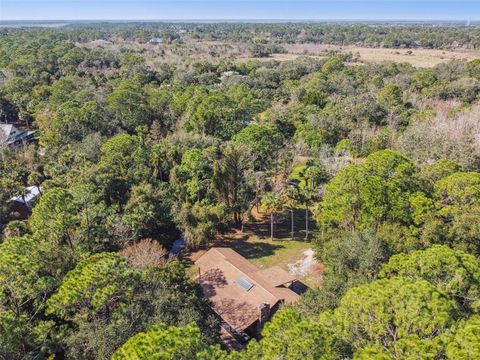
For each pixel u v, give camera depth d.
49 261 27.81
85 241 35.22
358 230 35.19
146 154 53.22
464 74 92.50
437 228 31.73
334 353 16.81
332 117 73.12
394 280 20.70
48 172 52.06
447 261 23.25
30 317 24.12
